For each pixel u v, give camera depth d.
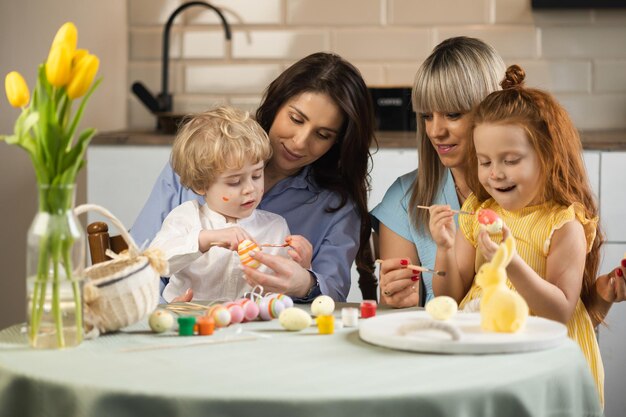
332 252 2.38
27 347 1.56
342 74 2.37
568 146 2.01
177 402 1.29
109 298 1.63
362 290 2.65
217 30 3.95
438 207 2.00
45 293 1.55
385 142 3.31
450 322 1.67
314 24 3.91
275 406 1.27
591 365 1.99
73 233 1.56
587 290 2.09
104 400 1.31
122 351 1.53
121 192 3.39
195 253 2.07
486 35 3.86
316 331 1.68
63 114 1.56
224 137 2.17
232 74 3.95
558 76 3.86
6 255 3.89
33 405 1.39
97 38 3.95
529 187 1.97
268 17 3.92
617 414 3.16
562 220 1.96
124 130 3.90
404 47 3.89
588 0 3.78
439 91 2.21
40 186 1.56
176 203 2.51
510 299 1.58
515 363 1.45
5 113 3.88
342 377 1.37
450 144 2.26
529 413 1.37
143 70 3.98
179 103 3.97
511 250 1.62
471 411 1.33
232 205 2.22
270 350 1.53
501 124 1.94
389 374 1.38
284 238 2.33
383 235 2.47
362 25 3.89
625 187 3.20
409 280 1.99
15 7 3.89
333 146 2.47
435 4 3.86
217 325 1.72
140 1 3.95
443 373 1.39
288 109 2.35
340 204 2.46
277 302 1.80
